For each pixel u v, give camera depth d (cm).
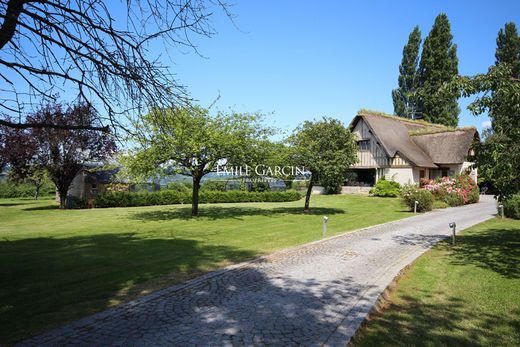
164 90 579
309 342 454
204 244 1119
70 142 2245
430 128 3766
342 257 954
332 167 1870
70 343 447
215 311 563
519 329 495
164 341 457
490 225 1583
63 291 650
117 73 535
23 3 477
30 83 530
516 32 4550
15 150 2217
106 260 892
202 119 1669
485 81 842
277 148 1891
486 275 766
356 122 3675
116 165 2123
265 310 568
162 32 576
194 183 1880
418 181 3306
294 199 3353
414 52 5119
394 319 541
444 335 478
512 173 871
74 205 2466
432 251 1036
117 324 509
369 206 2542
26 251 1000
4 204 2950
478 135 3438
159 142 1545
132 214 2030
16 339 456
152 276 754
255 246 1093
